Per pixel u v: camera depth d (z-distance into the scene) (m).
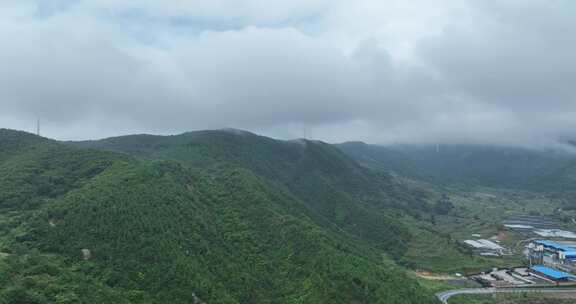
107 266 127.69
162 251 138.62
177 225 158.12
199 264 144.25
